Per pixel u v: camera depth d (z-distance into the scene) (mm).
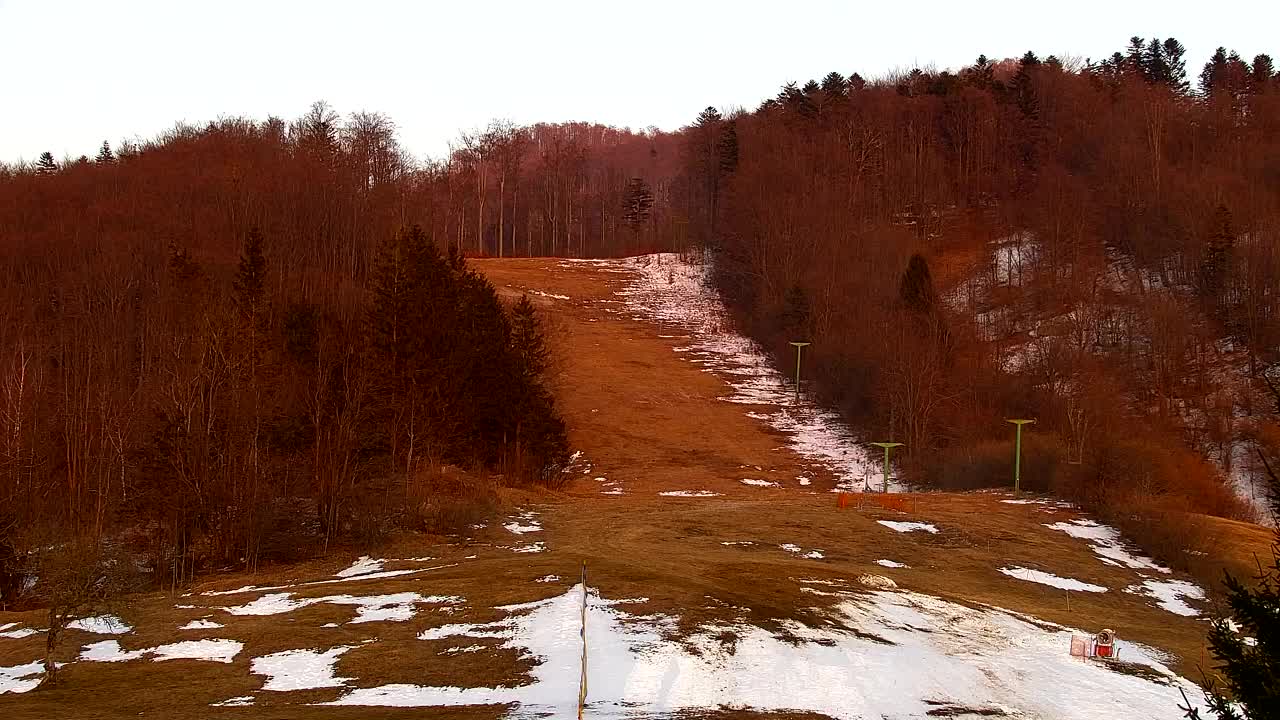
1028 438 63250
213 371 39062
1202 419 72125
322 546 40281
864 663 23781
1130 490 51625
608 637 24078
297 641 24594
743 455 73500
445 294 58625
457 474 52688
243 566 37938
